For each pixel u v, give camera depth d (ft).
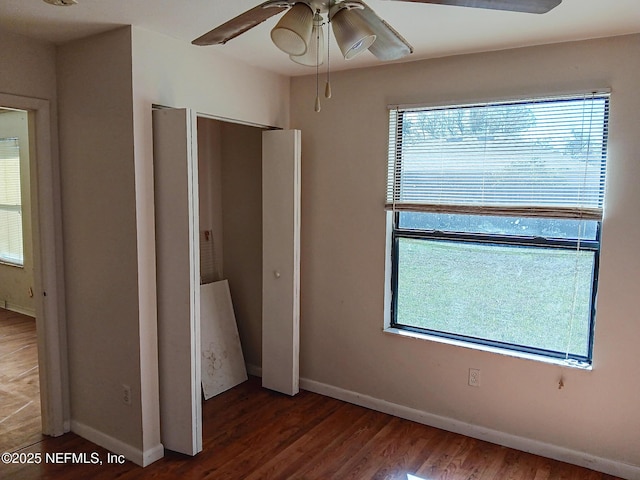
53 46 9.54
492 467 9.17
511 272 9.88
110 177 9.04
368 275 11.33
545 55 9.04
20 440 10.02
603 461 9.02
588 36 8.51
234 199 13.51
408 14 7.62
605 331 8.86
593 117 8.74
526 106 9.30
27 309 19.38
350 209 11.43
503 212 9.56
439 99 10.11
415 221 10.87
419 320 11.07
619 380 8.82
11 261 19.77
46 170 9.66
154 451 9.36
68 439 10.09
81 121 9.34
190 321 9.13
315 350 12.37
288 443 9.99
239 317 13.85
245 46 9.62
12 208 19.53
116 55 8.67
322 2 5.48
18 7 7.57
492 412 10.04
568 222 9.23
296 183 11.51
